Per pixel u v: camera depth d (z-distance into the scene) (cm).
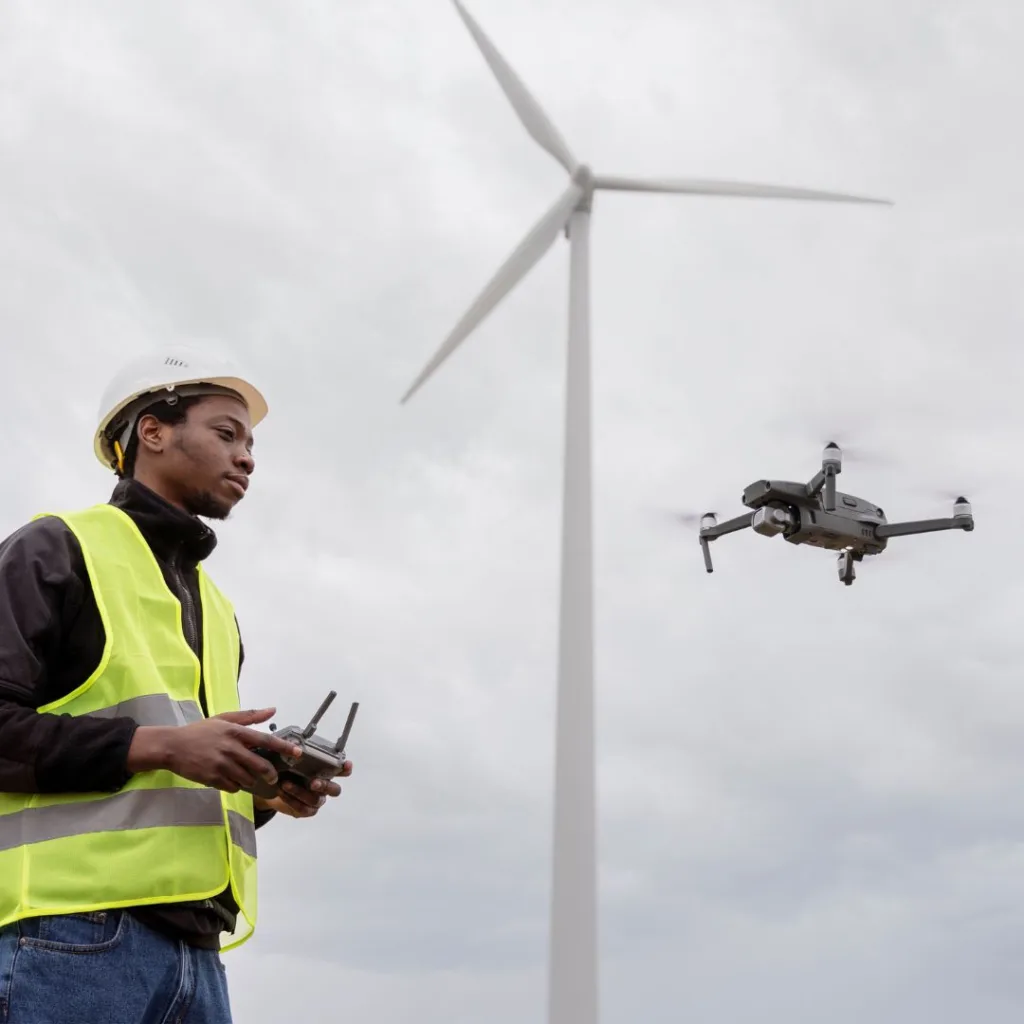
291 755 184
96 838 179
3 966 172
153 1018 179
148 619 194
